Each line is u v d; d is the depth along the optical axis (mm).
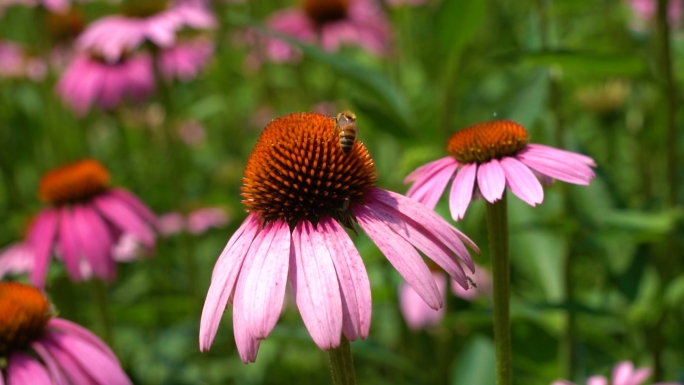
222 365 671
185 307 666
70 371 430
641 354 578
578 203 599
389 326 677
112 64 824
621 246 674
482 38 940
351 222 362
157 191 846
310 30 829
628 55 493
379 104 613
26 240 637
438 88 821
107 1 928
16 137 909
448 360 569
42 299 448
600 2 565
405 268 343
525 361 532
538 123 631
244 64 955
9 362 427
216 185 890
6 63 960
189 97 1067
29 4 792
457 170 403
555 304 503
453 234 355
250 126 937
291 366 660
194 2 848
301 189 362
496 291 389
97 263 562
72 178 587
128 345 675
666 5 507
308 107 819
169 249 788
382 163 745
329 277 339
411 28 960
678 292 513
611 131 745
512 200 604
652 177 717
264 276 344
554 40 622
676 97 517
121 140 933
